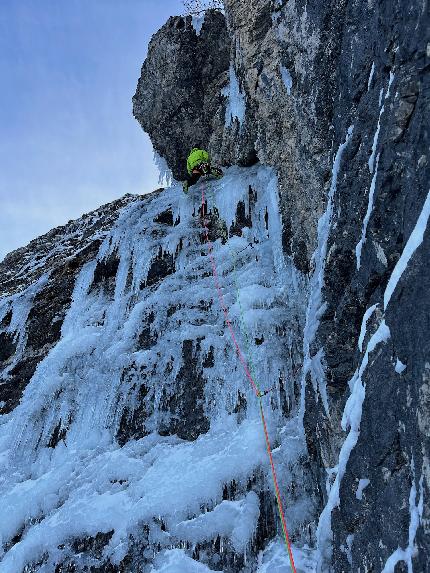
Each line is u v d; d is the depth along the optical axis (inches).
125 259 355.6
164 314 294.5
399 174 131.0
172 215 362.0
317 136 220.1
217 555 193.5
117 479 237.8
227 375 251.8
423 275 107.7
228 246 310.8
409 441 110.5
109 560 204.4
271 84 263.4
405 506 111.5
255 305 265.9
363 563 129.6
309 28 221.5
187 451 235.1
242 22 282.5
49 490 250.2
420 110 120.9
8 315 399.2
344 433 171.6
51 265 464.1
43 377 321.4
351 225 170.4
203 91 384.8
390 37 140.8
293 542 191.8
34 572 212.2
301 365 240.8
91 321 345.1
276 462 209.8
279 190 285.0
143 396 269.0
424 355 103.9
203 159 343.6
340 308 175.0
